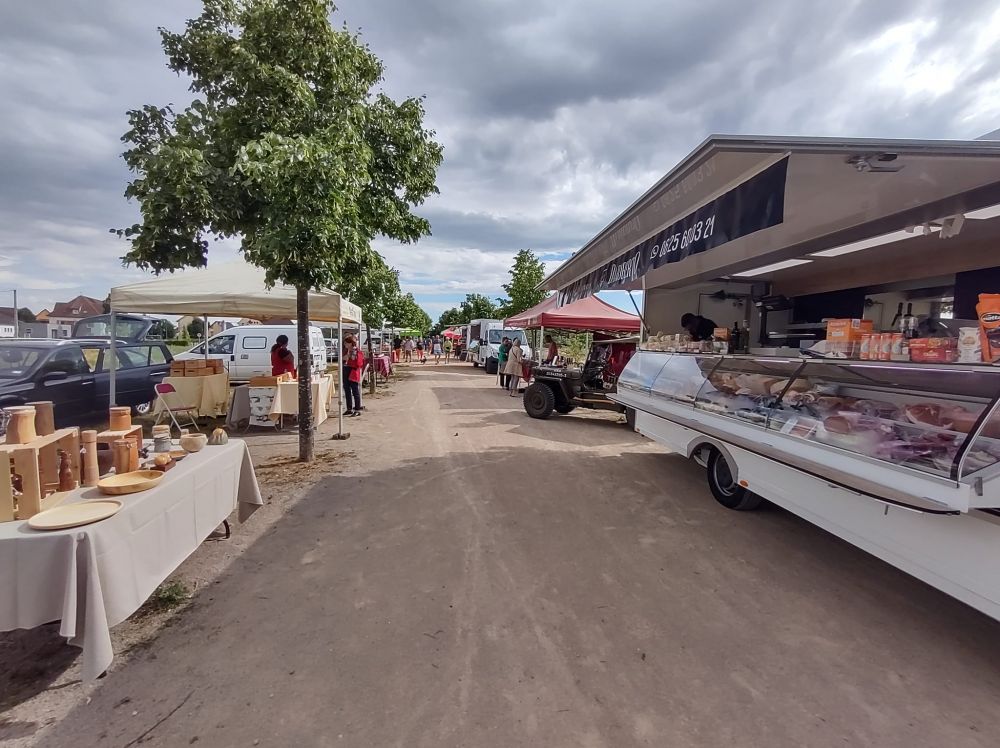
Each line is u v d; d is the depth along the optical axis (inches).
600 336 529.3
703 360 242.1
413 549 157.9
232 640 110.4
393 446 303.7
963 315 188.5
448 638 111.7
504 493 214.8
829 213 163.3
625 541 165.8
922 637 114.0
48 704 90.9
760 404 191.0
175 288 282.7
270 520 181.5
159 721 86.8
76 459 113.4
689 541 166.1
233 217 198.1
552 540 165.9
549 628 115.8
